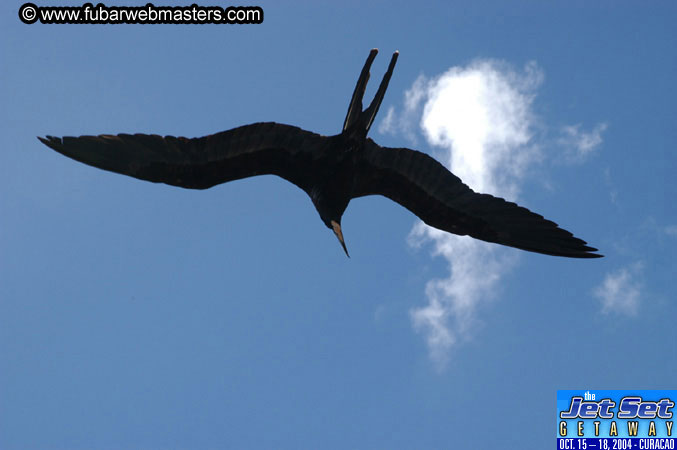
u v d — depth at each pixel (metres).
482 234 14.00
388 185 13.91
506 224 13.92
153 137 12.57
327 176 13.39
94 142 12.43
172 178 12.92
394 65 12.48
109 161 12.52
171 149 12.74
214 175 13.10
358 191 13.88
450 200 13.93
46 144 12.22
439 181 13.88
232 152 13.12
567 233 13.73
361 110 12.70
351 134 12.91
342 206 13.53
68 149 12.27
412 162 13.83
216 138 12.92
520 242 13.93
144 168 12.74
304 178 13.56
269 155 13.35
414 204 14.01
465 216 13.95
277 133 13.23
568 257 13.71
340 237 13.15
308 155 13.38
